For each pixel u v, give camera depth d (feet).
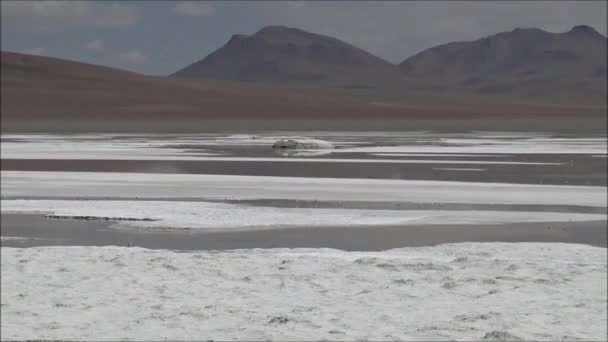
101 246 75.00
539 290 52.95
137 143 278.05
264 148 245.24
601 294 51.67
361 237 82.69
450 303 48.88
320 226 89.66
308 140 246.06
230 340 38.93
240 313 45.39
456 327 41.32
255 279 56.54
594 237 82.79
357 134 363.15
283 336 39.29
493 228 88.58
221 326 42.01
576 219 95.25
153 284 54.65
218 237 82.53
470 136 331.98
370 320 43.57
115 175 151.94
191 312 45.37
